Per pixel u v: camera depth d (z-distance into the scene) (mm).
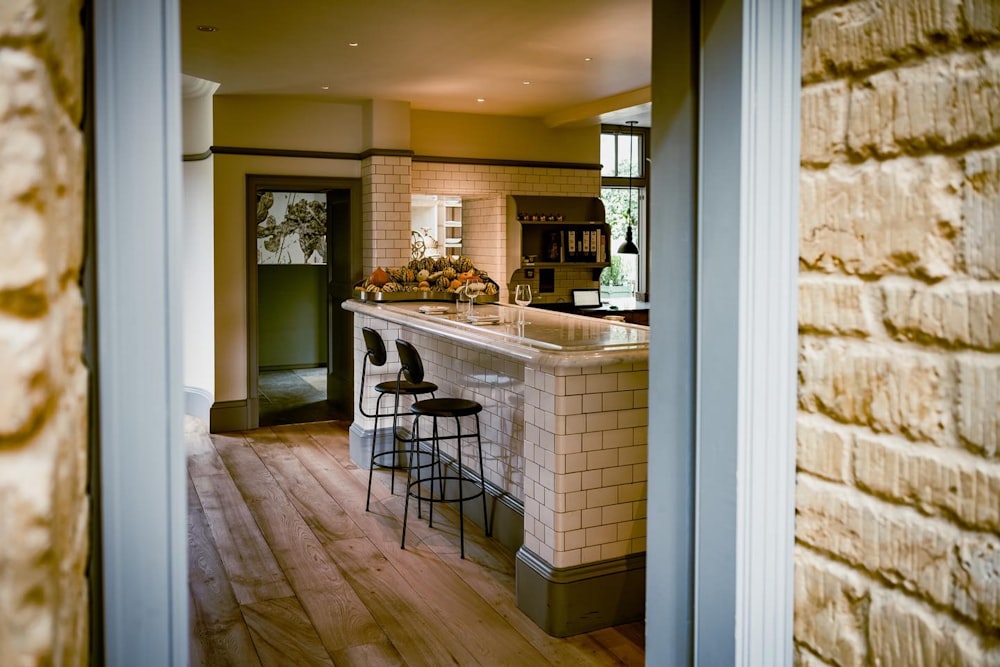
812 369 1325
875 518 1223
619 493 3557
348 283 7930
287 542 4539
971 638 1089
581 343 3680
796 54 1324
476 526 4820
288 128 7543
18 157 591
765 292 1351
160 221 968
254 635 3426
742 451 1368
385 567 4180
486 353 4688
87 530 900
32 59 595
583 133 8875
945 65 1104
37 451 619
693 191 1473
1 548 595
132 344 960
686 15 1458
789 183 1335
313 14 4773
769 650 1380
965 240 1086
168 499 982
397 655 3254
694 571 1504
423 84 6852
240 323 7402
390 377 6031
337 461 6316
